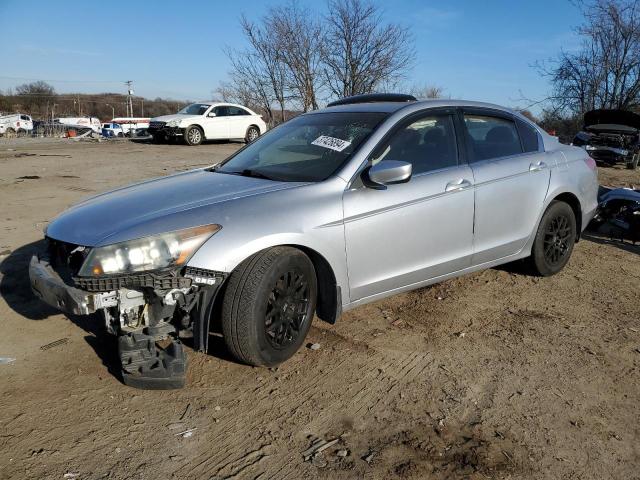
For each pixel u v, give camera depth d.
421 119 4.07
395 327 4.04
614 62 19.97
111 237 2.94
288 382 3.26
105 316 3.12
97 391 3.11
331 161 3.72
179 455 2.61
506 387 3.25
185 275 2.95
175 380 3.08
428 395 3.16
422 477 2.49
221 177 3.88
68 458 2.56
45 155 14.73
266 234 3.14
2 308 4.20
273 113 23.33
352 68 20.80
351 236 3.51
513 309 4.41
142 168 12.21
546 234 4.89
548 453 2.68
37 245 5.79
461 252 4.17
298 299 3.38
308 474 2.50
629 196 6.38
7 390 3.11
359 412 2.98
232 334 3.14
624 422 2.94
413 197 3.78
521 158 4.63
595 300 4.64
